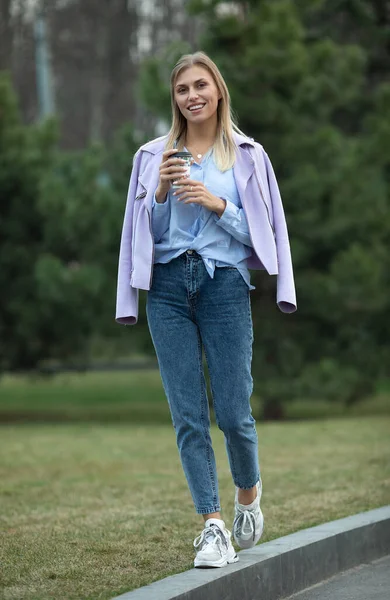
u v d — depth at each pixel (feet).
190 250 16.69
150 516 22.20
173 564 17.62
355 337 58.13
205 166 16.98
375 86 76.79
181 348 16.88
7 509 23.38
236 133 17.37
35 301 60.39
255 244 16.84
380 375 58.49
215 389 16.99
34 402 80.74
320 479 26.68
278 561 17.42
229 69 57.06
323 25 74.69
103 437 41.93
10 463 32.19
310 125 58.75
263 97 56.80
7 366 63.05
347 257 55.36
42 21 103.40
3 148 61.46
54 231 59.82
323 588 18.15
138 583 16.11
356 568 19.66
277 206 17.49
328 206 57.47
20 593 15.70
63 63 151.43
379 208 57.82
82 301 57.82
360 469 28.37
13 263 60.75
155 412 69.10
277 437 37.86
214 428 49.01
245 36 58.08
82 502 24.25
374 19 74.69
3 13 141.18
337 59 58.44
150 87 56.95
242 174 17.01
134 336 58.85
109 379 109.50
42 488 26.63
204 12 58.54
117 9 149.28
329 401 57.31
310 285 56.29
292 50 56.29
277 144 57.00
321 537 18.86
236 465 17.33
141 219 16.81
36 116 142.92
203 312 16.85
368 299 55.67
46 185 58.85
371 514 21.17
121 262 17.46
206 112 16.88
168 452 34.81
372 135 59.77
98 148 60.23
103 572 17.10
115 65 150.10
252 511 17.69
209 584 15.62
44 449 36.60
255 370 56.80
